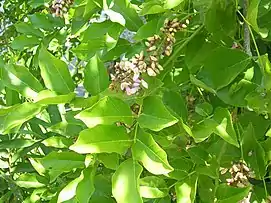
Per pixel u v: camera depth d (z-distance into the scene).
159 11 0.56
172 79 0.63
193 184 0.55
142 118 0.48
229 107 0.64
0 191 0.97
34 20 0.85
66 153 0.57
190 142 0.59
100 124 0.47
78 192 0.53
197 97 0.66
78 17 0.72
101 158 0.52
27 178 0.80
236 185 0.57
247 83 0.58
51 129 0.67
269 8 0.60
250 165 0.57
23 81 0.57
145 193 0.54
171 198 0.62
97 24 0.67
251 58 0.56
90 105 0.52
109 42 0.66
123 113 0.48
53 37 0.85
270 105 0.55
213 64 0.56
